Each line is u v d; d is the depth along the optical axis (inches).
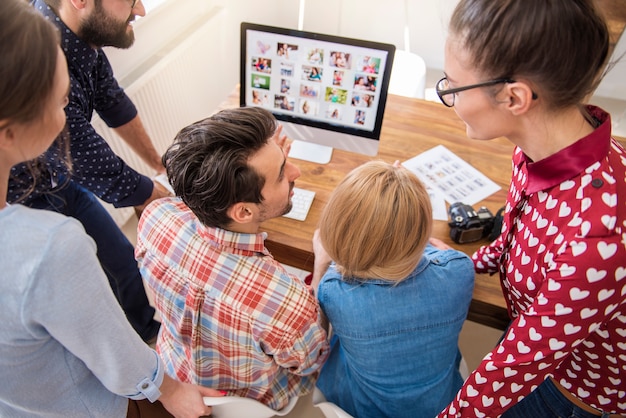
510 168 57.0
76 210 56.5
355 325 35.8
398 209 30.8
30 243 21.8
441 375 40.0
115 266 62.3
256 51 53.7
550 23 21.2
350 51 50.2
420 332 36.3
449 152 59.2
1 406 28.5
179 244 36.0
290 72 54.2
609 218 25.2
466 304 37.8
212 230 33.9
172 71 83.4
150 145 68.2
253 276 34.2
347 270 35.6
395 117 65.0
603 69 23.9
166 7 81.5
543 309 27.6
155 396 33.7
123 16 48.0
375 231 31.1
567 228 27.3
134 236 88.6
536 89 23.7
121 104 60.9
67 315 23.7
